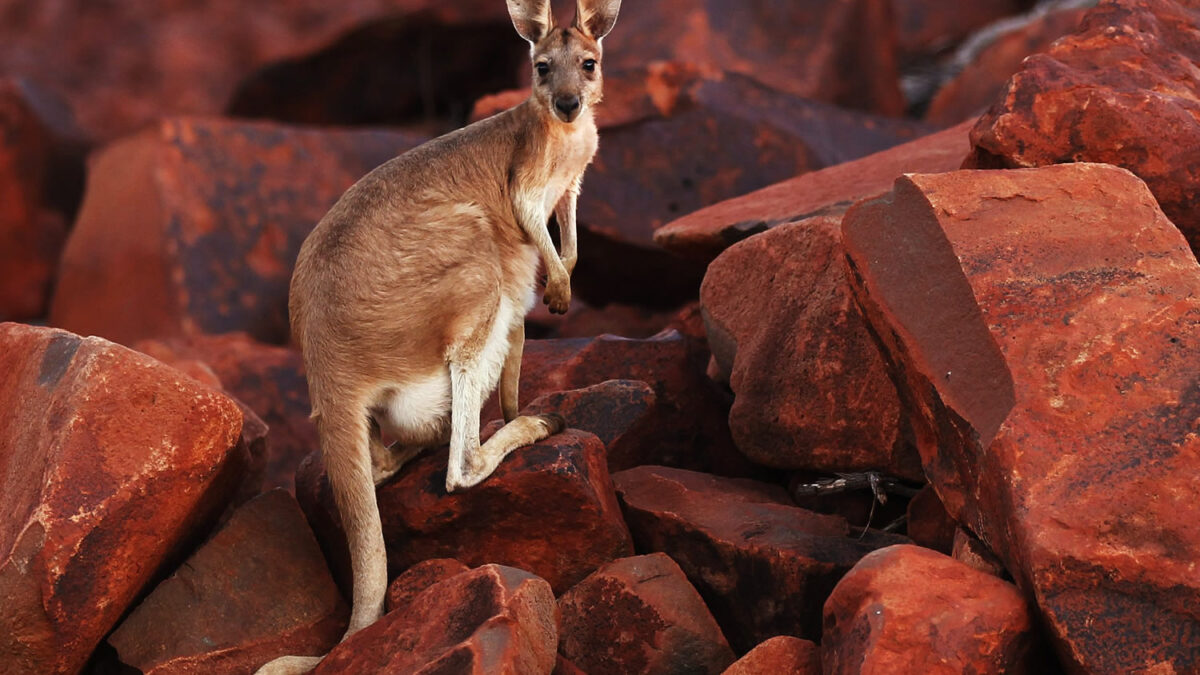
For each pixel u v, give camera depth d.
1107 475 10.95
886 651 10.90
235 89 44.84
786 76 38.47
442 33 44.53
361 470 13.90
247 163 34.38
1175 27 17.03
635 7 39.06
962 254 12.46
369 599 13.54
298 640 13.96
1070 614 10.65
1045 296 12.05
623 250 26.02
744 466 17.67
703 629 13.35
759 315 16.95
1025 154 15.12
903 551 11.72
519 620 11.87
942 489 12.85
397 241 14.21
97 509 12.59
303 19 44.53
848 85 39.88
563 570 14.41
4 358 14.45
